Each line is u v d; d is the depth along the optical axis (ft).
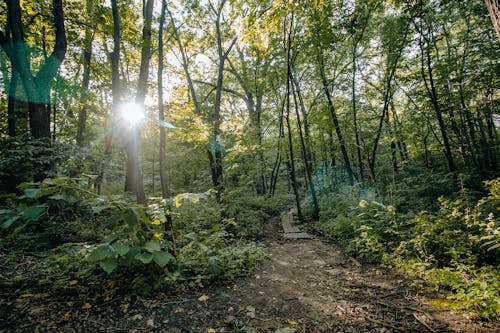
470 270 12.71
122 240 10.73
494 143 37.93
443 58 33.27
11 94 26.94
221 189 33.96
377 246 18.29
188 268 13.76
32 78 23.30
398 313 10.66
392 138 39.14
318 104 43.93
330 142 48.34
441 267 14.76
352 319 10.33
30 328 8.17
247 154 40.40
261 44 23.15
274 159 58.59
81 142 39.65
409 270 14.83
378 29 35.55
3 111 31.63
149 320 9.33
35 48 33.42
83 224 22.52
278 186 78.84
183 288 12.05
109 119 42.04
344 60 41.98
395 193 31.17
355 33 32.45
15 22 22.52
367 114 40.04
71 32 33.04
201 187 44.06
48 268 12.16
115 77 21.72
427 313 10.46
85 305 9.82
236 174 48.32
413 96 36.42
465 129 38.81
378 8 30.45
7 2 22.57
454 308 10.54
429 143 46.14
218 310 10.59
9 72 32.04
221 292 12.32
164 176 22.09
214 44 44.83
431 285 12.94
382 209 22.30
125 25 31.60
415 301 11.60
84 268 11.98
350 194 32.81
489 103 34.17
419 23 28.89
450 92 30.96
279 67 42.68
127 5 29.91
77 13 33.17
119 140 39.68
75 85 34.76
